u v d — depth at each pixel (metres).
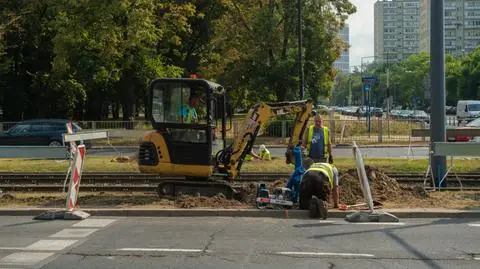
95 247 8.24
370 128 34.41
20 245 8.41
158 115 12.59
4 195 12.99
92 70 37.69
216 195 12.31
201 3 45.66
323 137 12.23
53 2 34.25
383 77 124.38
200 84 12.42
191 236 8.97
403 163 19.55
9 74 45.69
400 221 10.21
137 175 16.80
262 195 11.23
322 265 7.21
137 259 7.55
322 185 10.88
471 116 57.25
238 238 8.80
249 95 40.84
